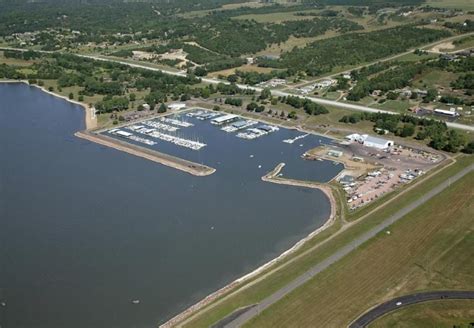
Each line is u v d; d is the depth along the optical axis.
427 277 165.50
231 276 173.38
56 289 169.00
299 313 150.12
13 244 196.00
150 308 158.38
